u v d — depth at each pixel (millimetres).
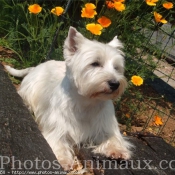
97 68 867
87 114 889
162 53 1308
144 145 977
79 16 1378
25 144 760
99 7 1282
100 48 874
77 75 868
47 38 1287
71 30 892
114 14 1136
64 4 1356
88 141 923
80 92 857
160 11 1320
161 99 1385
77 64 874
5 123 815
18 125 822
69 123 892
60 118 893
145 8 1199
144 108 1211
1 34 1507
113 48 911
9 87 1001
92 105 879
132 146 940
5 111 864
